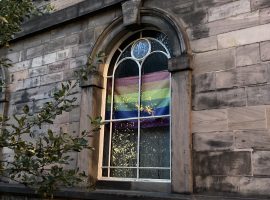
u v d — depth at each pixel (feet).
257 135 18.54
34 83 30.63
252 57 19.58
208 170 19.74
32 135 20.66
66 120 27.02
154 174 22.84
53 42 30.12
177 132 21.12
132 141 24.43
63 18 29.19
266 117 18.47
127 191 22.48
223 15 21.09
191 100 21.24
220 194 19.06
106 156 25.30
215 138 19.88
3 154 30.45
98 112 25.75
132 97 25.18
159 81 24.07
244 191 18.35
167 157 22.56
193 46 21.90
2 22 16.02
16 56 32.68
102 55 18.20
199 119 20.70
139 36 25.84
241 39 20.16
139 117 24.44
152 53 24.86
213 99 20.44
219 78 20.49
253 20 19.95
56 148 14.47
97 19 27.55
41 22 30.78
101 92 26.30
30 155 14.33
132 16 24.80
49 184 14.60
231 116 19.61
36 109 29.76
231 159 19.11
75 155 25.54
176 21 22.65
